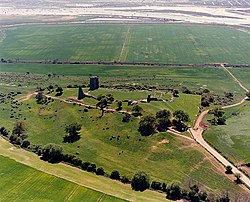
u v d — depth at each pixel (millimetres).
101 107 169375
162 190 115938
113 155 136375
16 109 182125
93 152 138875
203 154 131750
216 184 116375
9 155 136750
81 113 168500
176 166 127062
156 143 139875
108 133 149875
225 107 182250
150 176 122562
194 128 152125
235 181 117312
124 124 153625
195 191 111125
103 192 112625
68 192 112750
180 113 152500
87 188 114500
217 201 107250
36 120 169125
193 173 122625
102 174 125438
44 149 137125
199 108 175625
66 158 134125
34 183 117562
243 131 149000
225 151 134000
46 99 189125
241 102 192375
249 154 131625
